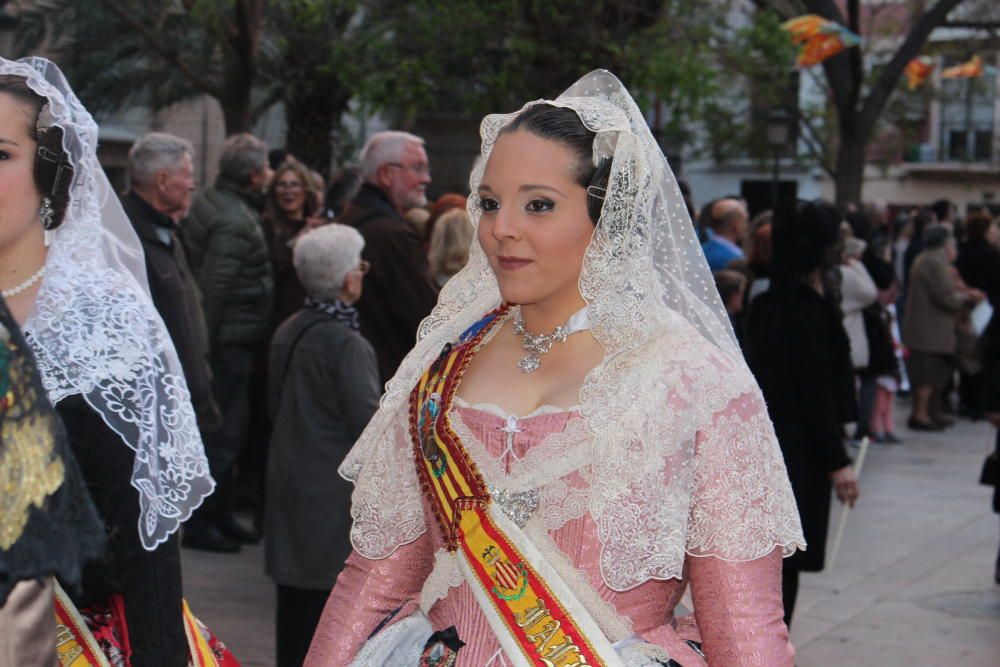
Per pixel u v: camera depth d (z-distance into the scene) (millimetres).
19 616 1767
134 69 14008
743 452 2191
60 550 1774
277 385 4695
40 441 1778
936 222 14883
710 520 2170
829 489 4699
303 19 14648
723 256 8914
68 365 2242
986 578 7176
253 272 7039
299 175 7723
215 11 11680
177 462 2330
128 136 15805
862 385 11078
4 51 13023
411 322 5719
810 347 4621
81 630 2287
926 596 6793
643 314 2230
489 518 2205
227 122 12500
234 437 7027
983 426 13008
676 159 26547
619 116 2240
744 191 33219
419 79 13570
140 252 2594
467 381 2346
